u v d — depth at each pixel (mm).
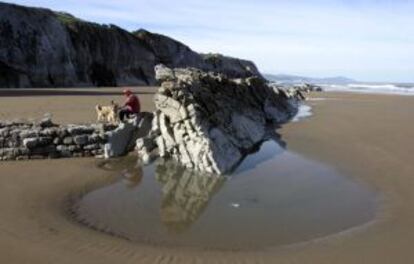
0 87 64562
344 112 41688
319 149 24469
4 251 10797
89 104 36656
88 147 21344
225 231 13070
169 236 12586
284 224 13648
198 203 15539
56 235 11992
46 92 50031
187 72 27000
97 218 13805
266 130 31188
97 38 90500
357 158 22078
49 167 19203
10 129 20703
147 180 18156
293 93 59656
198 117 20672
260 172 19922
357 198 16203
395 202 15562
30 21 73062
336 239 12328
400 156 22047
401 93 82250
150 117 22656
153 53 112000
